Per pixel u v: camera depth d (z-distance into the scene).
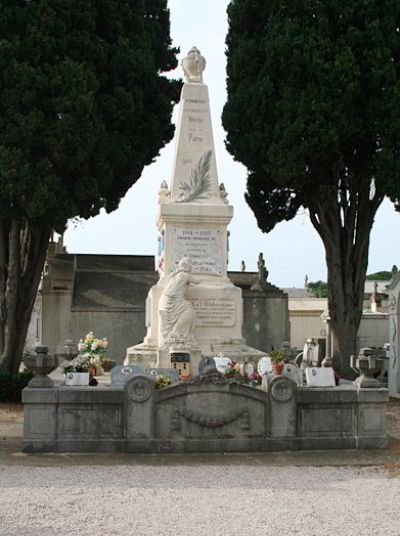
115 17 21.03
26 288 20.84
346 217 22.77
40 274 21.05
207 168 18.25
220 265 17.81
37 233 19.64
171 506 8.09
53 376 16.56
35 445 11.27
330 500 8.45
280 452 11.55
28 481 9.34
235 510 7.92
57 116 19.16
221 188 18.56
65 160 18.94
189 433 11.43
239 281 33.47
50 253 33.75
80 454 11.22
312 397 11.73
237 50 22.53
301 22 20.92
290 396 11.65
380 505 8.23
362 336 36.94
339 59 20.14
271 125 21.59
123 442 11.30
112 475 9.77
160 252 18.75
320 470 10.28
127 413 11.34
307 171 21.23
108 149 20.20
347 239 22.69
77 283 32.03
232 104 22.67
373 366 12.20
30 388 11.37
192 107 18.47
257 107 21.69
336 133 20.17
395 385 22.86
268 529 7.18
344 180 22.81
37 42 18.94
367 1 20.52
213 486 9.16
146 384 11.37
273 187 24.27
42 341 30.47
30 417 11.32
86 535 6.94
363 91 20.61
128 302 30.78
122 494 8.64
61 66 18.94
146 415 11.37
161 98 22.47
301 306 47.03
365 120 20.70
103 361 18.30
